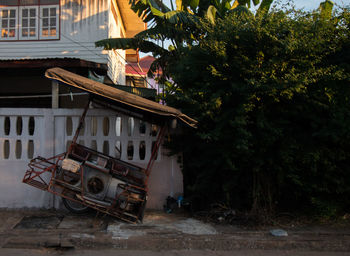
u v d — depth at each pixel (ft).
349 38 17.08
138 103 15.37
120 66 43.24
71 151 17.40
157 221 17.40
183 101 18.19
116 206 16.87
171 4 29.09
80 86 14.98
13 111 19.01
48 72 14.66
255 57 17.47
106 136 19.44
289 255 14.19
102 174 16.93
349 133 16.16
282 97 17.17
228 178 18.28
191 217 18.38
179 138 19.19
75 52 33.27
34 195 19.01
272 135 16.66
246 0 29.04
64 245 14.35
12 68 26.99
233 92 17.61
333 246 14.99
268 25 16.93
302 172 17.60
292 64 17.38
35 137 19.19
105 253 13.91
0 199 18.92
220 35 17.84
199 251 14.47
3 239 14.62
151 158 18.19
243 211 18.43
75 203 18.19
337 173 17.66
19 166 19.06
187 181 20.03
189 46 20.35
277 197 19.15
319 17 17.56
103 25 33.37
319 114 17.48
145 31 26.55
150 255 13.82
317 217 17.81
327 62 17.69
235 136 16.79
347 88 16.94
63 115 19.20
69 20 33.35
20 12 33.30
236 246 14.90
